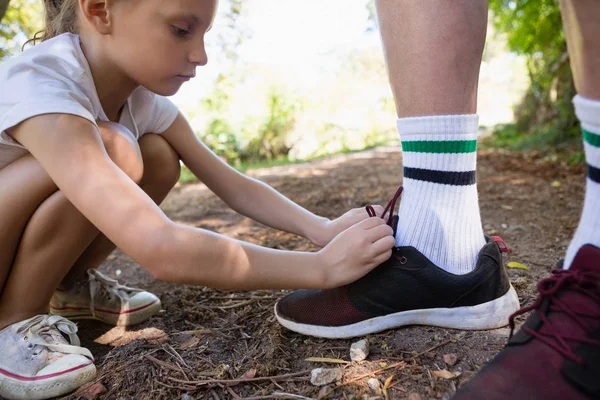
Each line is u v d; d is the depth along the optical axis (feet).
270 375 3.15
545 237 5.99
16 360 3.25
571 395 2.18
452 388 2.81
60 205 3.26
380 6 3.12
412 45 2.98
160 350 3.62
